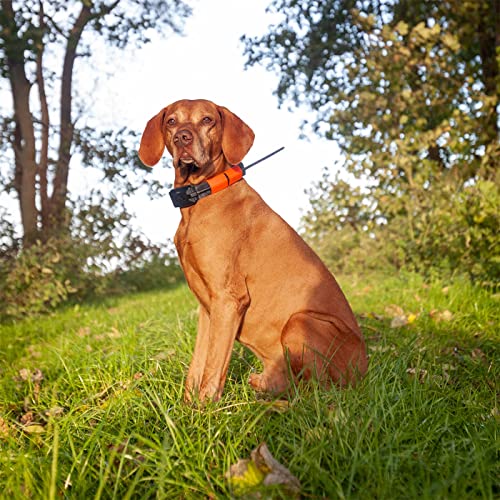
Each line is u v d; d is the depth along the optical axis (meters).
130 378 3.24
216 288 2.87
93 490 1.92
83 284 8.70
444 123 7.01
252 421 2.28
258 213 3.03
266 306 2.99
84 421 2.49
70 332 5.80
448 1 7.49
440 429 2.22
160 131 3.20
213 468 2.00
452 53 7.27
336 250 9.20
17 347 5.38
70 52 10.62
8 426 2.81
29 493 1.84
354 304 6.27
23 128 10.09
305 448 2.02
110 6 10.48
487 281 5.82
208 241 2.88
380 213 8.16
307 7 9.33
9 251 8.81
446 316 4.93
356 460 1.87
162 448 1.93
